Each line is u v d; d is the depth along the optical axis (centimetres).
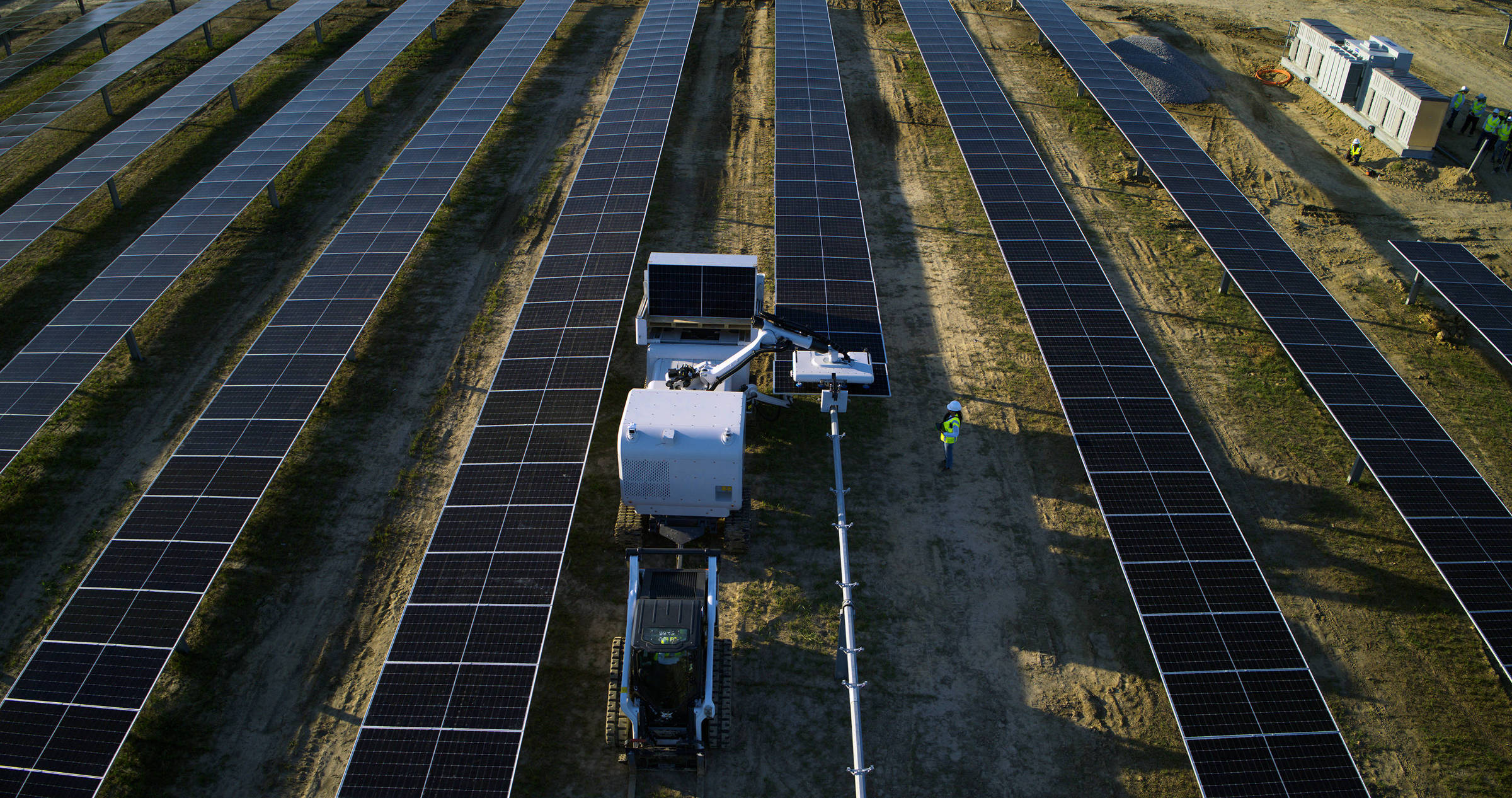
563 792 1667
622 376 2652
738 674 1862
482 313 2877
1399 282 3080
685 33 4531
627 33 4994
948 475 2330
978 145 3462
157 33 4612
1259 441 2434
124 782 1662
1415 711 1812
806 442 2417
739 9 5384
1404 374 2683
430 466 2330
